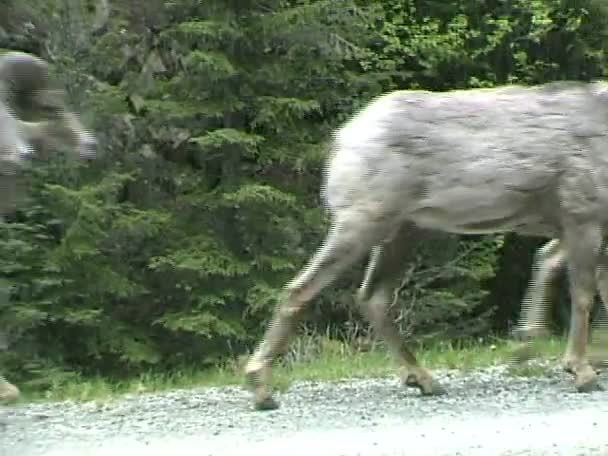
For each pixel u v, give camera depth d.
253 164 19.28
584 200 10.53
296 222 18.77
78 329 17.84
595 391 10.47
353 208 10.12
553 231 10.80
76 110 18.00
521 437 7.93
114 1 19.17
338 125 19.81
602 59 22.92
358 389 11.16
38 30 18.67
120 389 13.48
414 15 22.80
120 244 18.61
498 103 10.52
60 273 17.38
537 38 22.27
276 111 18.52
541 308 12.14
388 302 10.97
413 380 10.68
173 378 15.84
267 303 17.80
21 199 10.36
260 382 9.84
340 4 18.94
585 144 10.55
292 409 9.78
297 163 18.73
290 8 18.77
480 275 20.64
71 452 7.93
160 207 19.16
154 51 19.48
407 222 10.40
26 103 9.11
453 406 9.73
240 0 18.56
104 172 18.69
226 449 7.84
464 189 10.27
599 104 10.69
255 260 18.53
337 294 18.97
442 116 10.35
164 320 17.89
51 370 16.44
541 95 10.65
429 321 20.11
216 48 18.47
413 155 10.21
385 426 8.66
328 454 7.50
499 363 13.38
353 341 18.30
